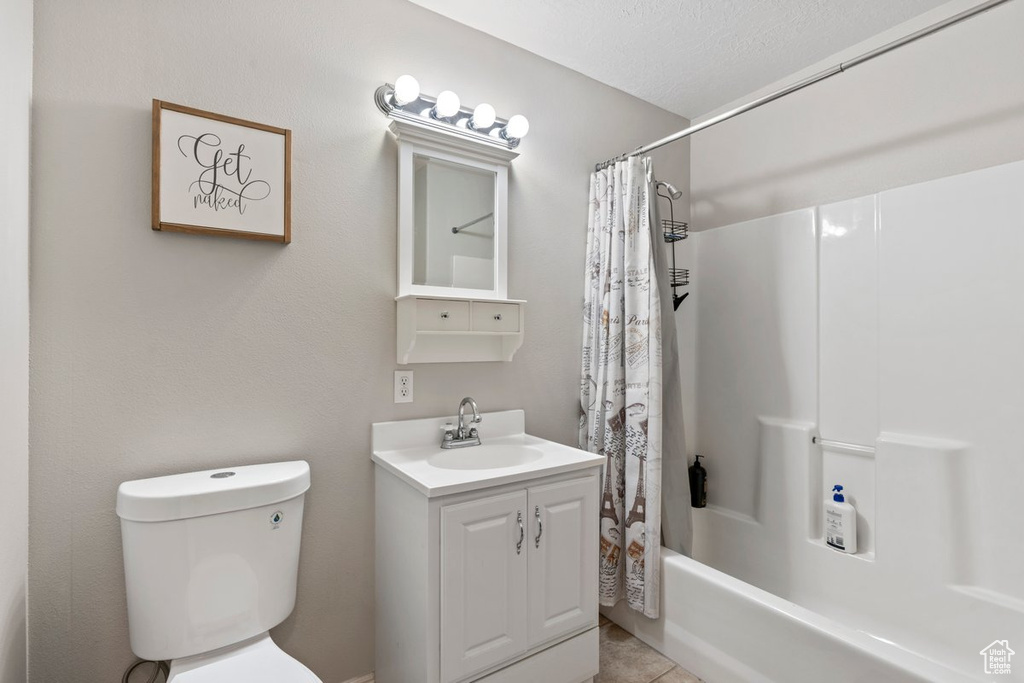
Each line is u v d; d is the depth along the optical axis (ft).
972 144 5.63
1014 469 4.97
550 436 6.91
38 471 3.89
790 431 6.80
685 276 8.17
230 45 4.67
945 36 5.84
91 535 4.09
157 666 4.34
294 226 4.98
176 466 4.43
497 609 4.69
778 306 7.09
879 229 6.07
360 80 5.38
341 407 5.27
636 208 6.54
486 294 6.12
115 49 4.18
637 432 6.32
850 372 6.32
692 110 8.43
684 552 6.47
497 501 4.66
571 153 7.14
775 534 6.91
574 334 7.18
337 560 5.25
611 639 6.46
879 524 5.84
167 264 4.39
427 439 5.77
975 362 5.26
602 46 6.62
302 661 5.05
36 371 3.87
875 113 6.45
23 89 3.61
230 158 4.59
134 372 4.25
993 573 5.04
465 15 5.98
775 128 7.57
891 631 5.67
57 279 3.95
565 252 7.07
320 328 5.14
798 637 4.67
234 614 4.07
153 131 4.25
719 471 7.83
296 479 4.39
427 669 4.32
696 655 5.66
